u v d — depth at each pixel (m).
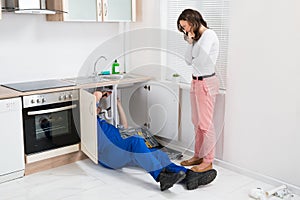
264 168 3.08
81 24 3.87
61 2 3.35
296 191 2.86
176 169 2.98
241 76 3.12
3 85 3.36
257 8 2.92
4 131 2.99
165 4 3.77
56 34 3.70
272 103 2.94
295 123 2.82
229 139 3.32
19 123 3.06
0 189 2.94
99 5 3.60
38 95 3.12
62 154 3.39
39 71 3.64
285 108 2.86
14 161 3.09
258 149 3.10
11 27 3.39
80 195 2.84
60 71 3.78
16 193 2.87
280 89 2.87
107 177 3.19
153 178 3.12
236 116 3.22
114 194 2.86
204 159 3.25
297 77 2.75
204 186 3.01
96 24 3.98
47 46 3.65
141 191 2.91
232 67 3.17
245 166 3.23
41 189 2.95
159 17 3.79
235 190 2.93
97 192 2.89
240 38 3.07
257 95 3.03
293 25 2.72
